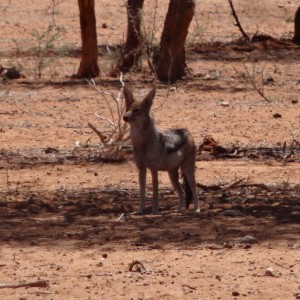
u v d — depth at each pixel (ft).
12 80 113.91
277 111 96.73
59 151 75.72
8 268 40.42
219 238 46.26
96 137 82.38
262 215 53.01
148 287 36.94
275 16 171.63
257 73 124.36
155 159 52.80
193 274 38.93
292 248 43.83
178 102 100.83
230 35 155.84
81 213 54.24
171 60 111.14
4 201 57.41
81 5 114.73
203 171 67.97
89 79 114.83
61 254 43.09
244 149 75.72
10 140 80.48
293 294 35.86
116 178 65.98
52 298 35.68
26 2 168.96
